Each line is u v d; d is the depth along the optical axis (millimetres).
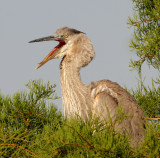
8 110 9891
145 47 11453
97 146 6695
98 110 11195
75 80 12125
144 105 11562
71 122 7312
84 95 11812
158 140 6734
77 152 6730
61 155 7199
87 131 6977
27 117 9812
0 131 8438
